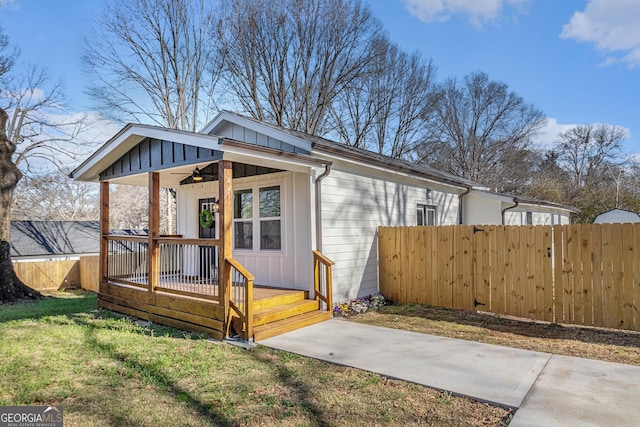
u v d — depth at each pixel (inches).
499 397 137.3
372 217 339.9
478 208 502.3
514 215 545.3
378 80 985.5
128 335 228.7
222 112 344.5
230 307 222.2
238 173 328.5
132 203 1322.6
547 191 963.3
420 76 1026.1
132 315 288.5
